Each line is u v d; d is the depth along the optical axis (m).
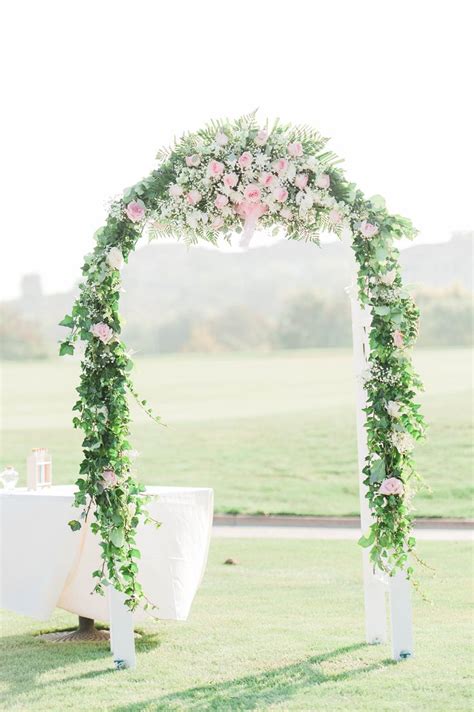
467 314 41.84
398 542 5.08
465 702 4.34
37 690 4.76
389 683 4.68
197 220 5.24
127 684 4.82
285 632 5.91
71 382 40.34
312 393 33.06
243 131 5.18
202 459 20.12
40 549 5.67
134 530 5.15
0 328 50.03
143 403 5.24
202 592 7.32
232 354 49.81
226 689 4.68
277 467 18.80
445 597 6.91
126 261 5.29
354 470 18.14
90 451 5.12
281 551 9.38
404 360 5.09
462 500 14.52
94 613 5.90
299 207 5.14
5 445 22.62
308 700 4.44
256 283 52.25
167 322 51.75
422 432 5.13
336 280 51.56
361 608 6.64
